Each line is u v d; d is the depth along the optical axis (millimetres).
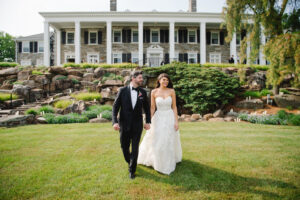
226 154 3756
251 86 12039
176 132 3258
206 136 5285
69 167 3102
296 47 8164
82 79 14164
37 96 11445
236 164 3238
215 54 23641
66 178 2711
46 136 5238
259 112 9328
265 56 9828
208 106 9836
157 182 2611
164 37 23469
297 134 5562
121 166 3156
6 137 5117
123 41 23406
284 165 3193
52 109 8992
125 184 2551
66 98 10906
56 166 3141
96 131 5910
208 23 22500
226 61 23719
